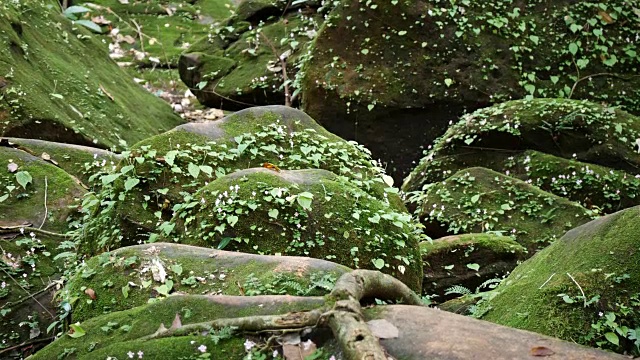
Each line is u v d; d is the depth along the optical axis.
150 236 4.74
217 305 3.17
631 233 3.74
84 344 3.13
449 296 5.57
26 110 7.13
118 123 8.54
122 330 3.15
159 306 3.21
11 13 8.45
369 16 9.34
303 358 2.73
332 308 2.84
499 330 2.83
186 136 5.58
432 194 7.07
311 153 5.99
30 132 7.07
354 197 4.93
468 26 9.37
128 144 8.30
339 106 9.11
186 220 4.65
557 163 7.57
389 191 5.88
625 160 7.78
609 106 9.05
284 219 4.63
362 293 3.08
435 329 2.80
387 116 9.09
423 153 8.81
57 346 3.15
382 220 4.91
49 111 7.32
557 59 9.55
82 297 3.85
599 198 7.32
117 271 3.92
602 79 9.56
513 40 9.48
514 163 7.77
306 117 6.38
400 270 4.78
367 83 9.11
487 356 2.64
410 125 9.14
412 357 2.66
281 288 3.62
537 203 6.75
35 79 7.82
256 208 4.62
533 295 3.72
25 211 5.38
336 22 9.38
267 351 2.81
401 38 9.27
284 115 6.27
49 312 4.53
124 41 13.70
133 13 14.69
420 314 2.91
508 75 9.30
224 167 5.51
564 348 2.74
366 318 2.90
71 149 6.32
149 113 9.80
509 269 5.67
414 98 9.08
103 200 5.14
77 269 4.42
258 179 4.79
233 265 3.89
